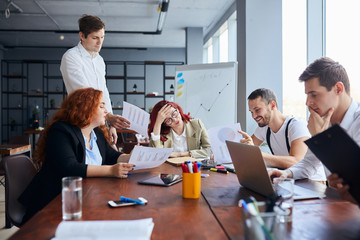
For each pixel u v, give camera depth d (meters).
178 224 0.87
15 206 1.59
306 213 0.94
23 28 7.19
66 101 1.65
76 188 0.91
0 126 9.32
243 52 3.82
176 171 1.67
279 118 2.01
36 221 0.90
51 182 1.48
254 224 0.65
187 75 4.05
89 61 2.54
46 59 9.62
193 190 1.13
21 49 9.54
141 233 0.72
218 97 3.86
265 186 1.11
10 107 9.01
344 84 1.33
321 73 1.32
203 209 1.01
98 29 2.40
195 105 3.96
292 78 3.56
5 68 9.50
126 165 1.50
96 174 1.50
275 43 3.73
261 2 3.73
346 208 0.99
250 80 3.74
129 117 1.91
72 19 6.50
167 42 9.03
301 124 1.89
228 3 5.69
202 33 7.32
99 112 1.66
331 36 3.03
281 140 1.98
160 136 2.44
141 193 1.21
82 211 0.98
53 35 7.95
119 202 1.06
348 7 2.72
